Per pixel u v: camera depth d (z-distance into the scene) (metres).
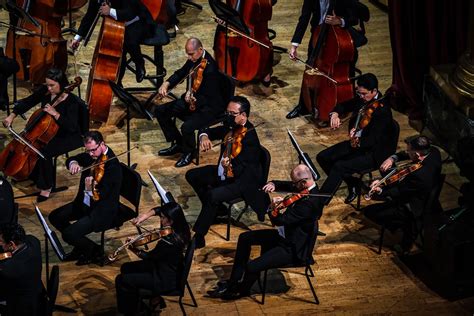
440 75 22.88
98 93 22.91
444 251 18.58
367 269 19.45
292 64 26.69
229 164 19.56
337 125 21.27
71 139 21.17
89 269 19.38
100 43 22.92
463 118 22.11
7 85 25.23
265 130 23.80
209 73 22.06
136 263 17.86
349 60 23.00
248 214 21.08
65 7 24.89
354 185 21.34
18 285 16.70
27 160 20.67
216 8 23.33
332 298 18.67
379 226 20.67
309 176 17.98
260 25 24.50
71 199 21.47
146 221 20.83
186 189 21.80
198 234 19.64
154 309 18.30
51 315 16.80
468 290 18.75
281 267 18.11
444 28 23.30
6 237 16.56
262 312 18.30
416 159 19.12
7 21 28.47
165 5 25.53
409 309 18.42
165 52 26.97
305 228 17.94
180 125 24.17
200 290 18.84
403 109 24.75
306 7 23.66
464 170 19.20
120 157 22.61
